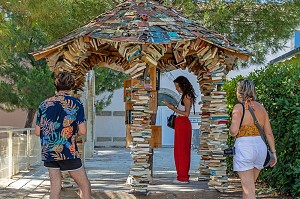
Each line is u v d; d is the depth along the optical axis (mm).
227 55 6914
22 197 6855
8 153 8781
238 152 5289
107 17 6781
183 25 6594
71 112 5270
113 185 7203
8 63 15086
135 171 6352
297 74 6797
